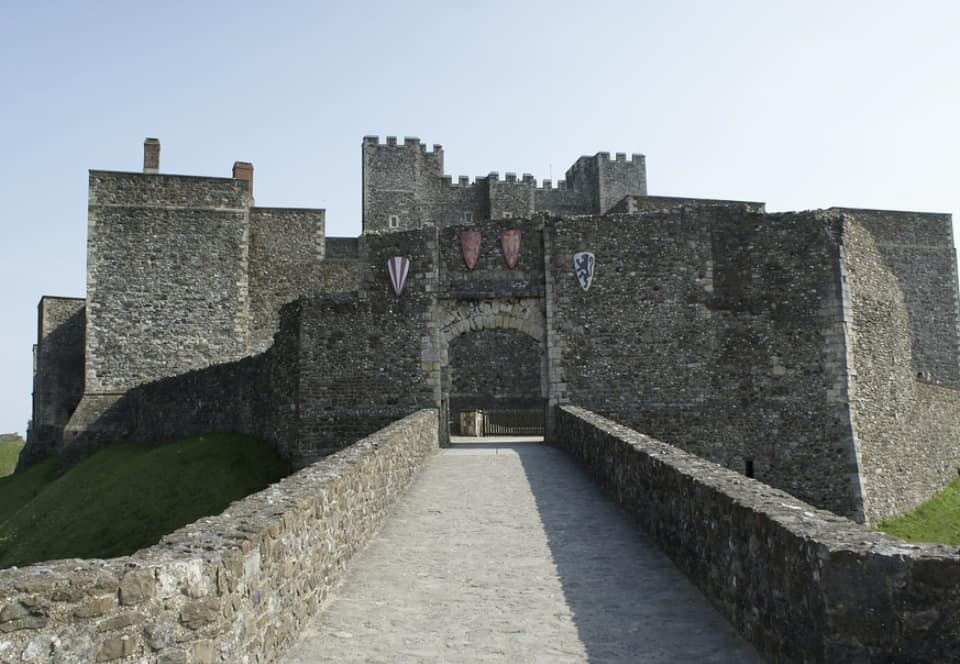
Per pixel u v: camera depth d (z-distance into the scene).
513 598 8.41
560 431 22.25
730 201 39.50
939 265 40.47
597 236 23.58
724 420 22.86
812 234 22.94
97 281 34.50
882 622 5.31
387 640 7.20
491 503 13.59
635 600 8.28
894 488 23.58
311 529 7.88
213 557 5.53
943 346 40.09
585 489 14.77
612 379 23.09
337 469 9.70
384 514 12.38
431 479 16.28
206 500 23.27
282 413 24.89
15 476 36.00
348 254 43.22
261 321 36.69
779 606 6.30
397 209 51.50
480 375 33.75
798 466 22.41
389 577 9.22
